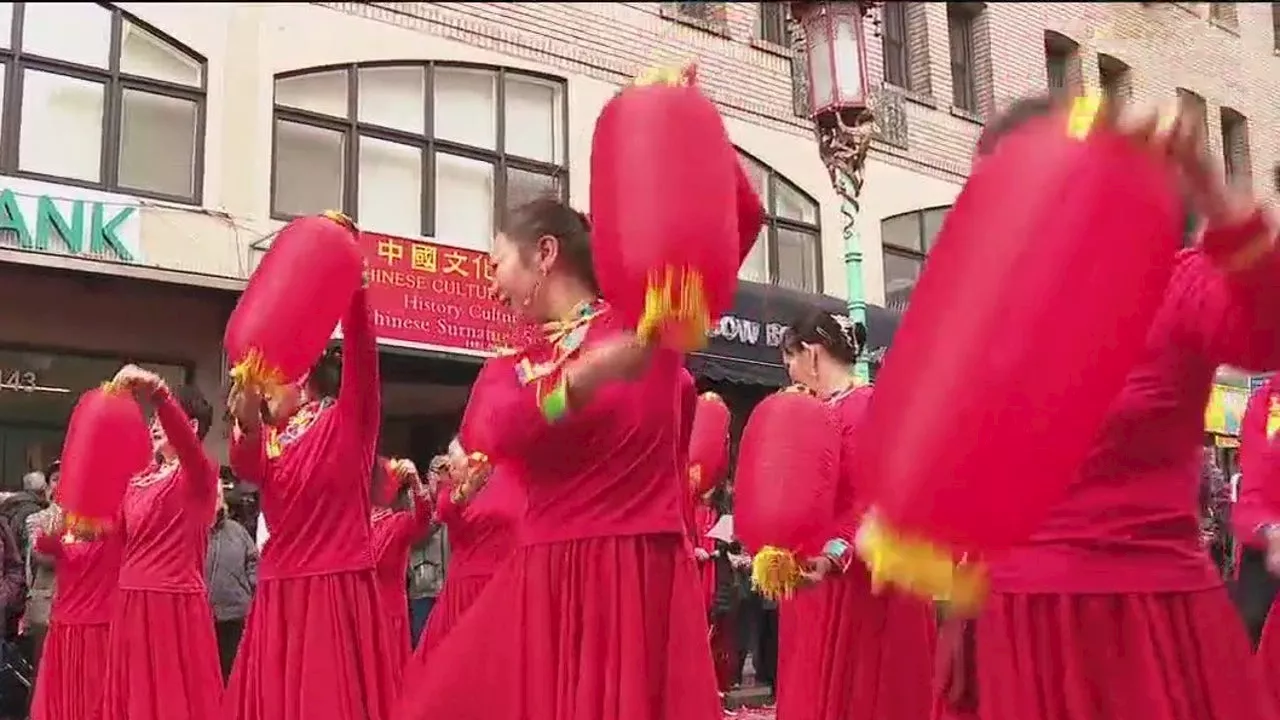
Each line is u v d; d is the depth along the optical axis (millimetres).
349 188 9336
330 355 4008
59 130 8422
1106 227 1582
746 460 3244
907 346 1646
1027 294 1558
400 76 9656
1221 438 4434
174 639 4734
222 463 8648
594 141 2279
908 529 1575
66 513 4207
